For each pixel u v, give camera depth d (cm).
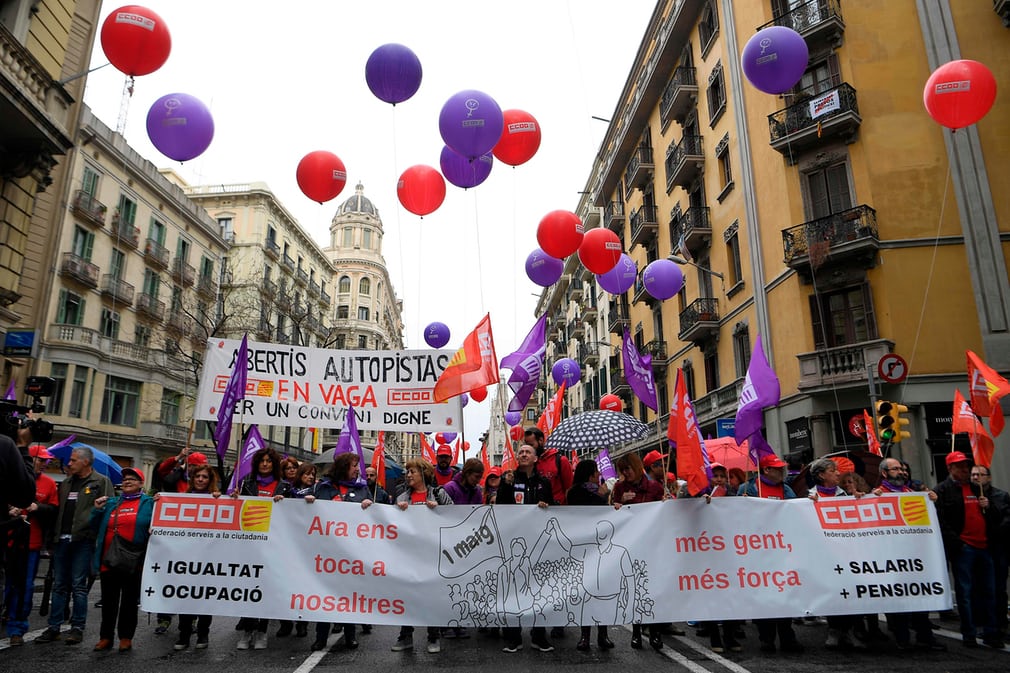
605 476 1100
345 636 636
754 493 762
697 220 2417
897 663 561
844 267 1711
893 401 1580
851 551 623
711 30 2391
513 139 913
